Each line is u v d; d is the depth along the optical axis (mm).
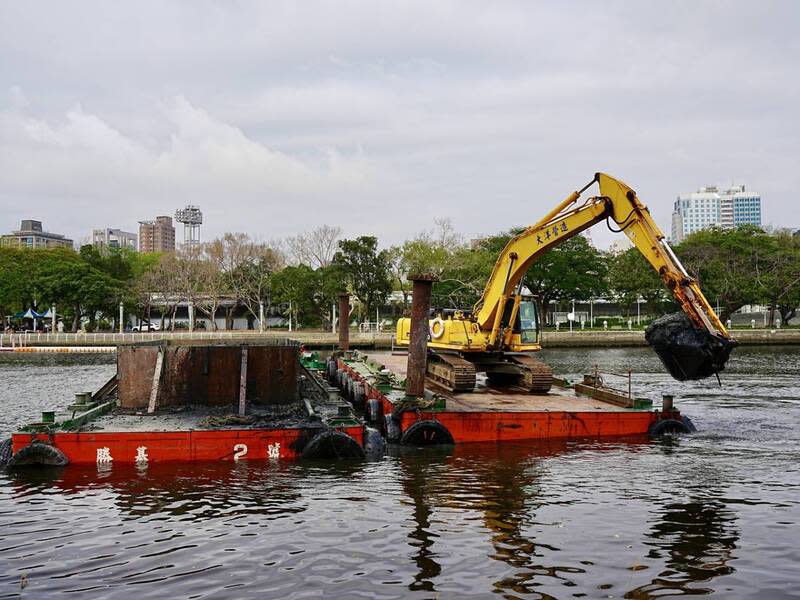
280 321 91188
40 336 61875
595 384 21125
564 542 9812
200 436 14664
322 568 8875
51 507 11523
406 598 7961
